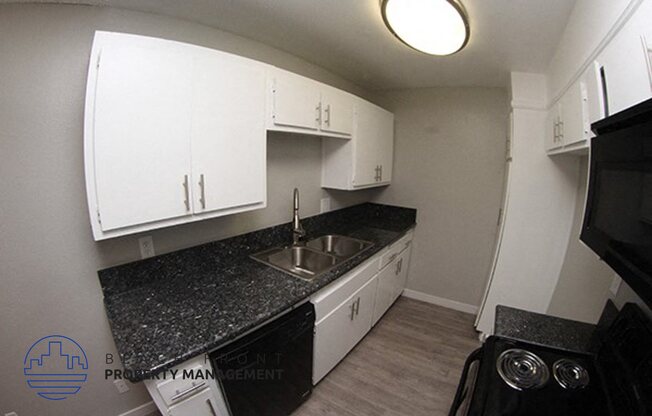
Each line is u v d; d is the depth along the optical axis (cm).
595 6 93
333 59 196
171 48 106
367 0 118
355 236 234
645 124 56
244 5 126
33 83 105
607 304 105
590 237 88
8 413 117
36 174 109
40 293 115
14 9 100
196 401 99
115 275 128
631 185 64
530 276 199
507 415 76
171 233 145
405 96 277
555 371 92
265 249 192
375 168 250
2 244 106
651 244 55
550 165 185
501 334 111
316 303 148
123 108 97
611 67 82
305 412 155
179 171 114
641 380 72
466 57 173
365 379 182
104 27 118
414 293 299
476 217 261
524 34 135
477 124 250
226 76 124
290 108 155
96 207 96
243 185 137
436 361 201
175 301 123
